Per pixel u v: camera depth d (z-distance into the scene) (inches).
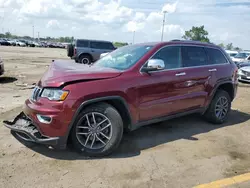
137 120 153.5
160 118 165.9
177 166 135.0
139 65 154.2
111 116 140.0
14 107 230.5
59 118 127.6
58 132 129.1
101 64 176.6
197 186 116.5
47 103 129.6
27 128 139.0
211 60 199.0
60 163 133.0
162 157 144.7
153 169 131.0
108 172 126.3
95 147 141.1
